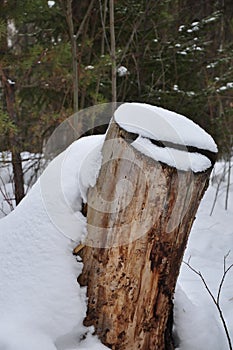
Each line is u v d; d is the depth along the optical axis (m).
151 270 1.43
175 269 1.49
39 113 4.50
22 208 1.70
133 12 4.59
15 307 1.46
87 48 4.40
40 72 3.74
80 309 1.47
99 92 4.58
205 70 4.88
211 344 1.63
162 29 4.93
